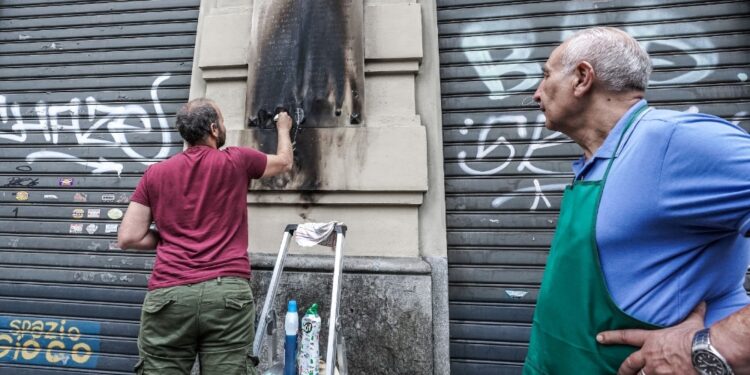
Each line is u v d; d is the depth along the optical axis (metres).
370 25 2.55
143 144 3.01
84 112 3.12
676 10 2.53
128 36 3.19
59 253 2.94
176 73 3.07
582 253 1.01
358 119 2.44
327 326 2.30
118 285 2.85
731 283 0.94
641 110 1.04
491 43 2.74
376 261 2.34
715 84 2.44
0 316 2.89
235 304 1.67
